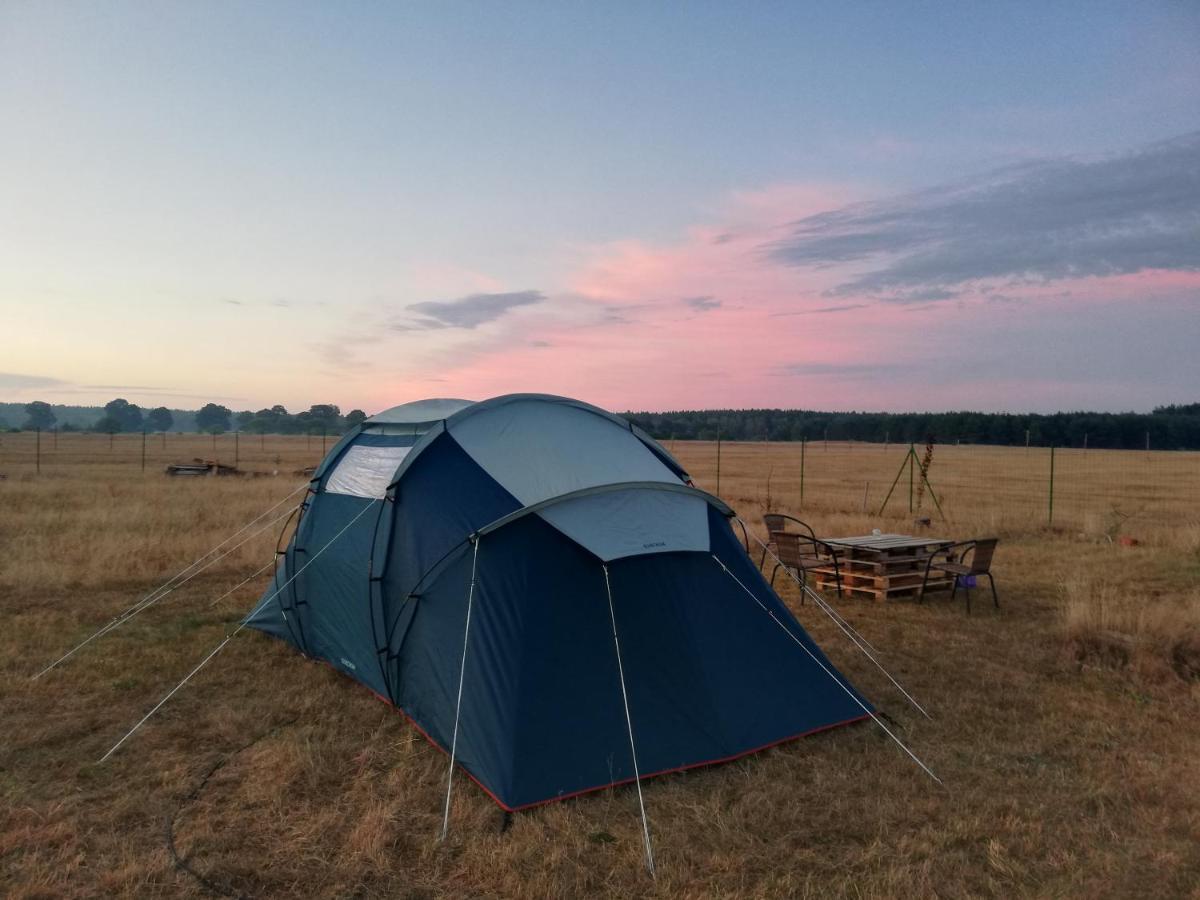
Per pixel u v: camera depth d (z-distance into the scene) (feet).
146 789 15.74
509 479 19.30
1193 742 18.52
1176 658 24.36
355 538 21.95
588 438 21.47
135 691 21.24
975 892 12.53
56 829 13.89
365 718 19.51
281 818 14.51
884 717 19.47
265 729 18.80
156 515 52.21
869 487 99.55
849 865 13.23
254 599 31.68
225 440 314.55
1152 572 38.60
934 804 15.25
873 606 31.99
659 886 12.51
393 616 19.74
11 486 71.56
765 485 100.53
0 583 32.42
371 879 12.71
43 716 19.36
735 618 18.99
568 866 13.00
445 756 17.19
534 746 15.60
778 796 15.48
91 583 33.55
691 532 19.74
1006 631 28.12
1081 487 107.14
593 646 17.08
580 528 18.33
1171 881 12.85
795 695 18.58
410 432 22.97
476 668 16.96
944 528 51.88
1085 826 14.60
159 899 12.08
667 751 16.42
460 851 13.57
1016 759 17.56
